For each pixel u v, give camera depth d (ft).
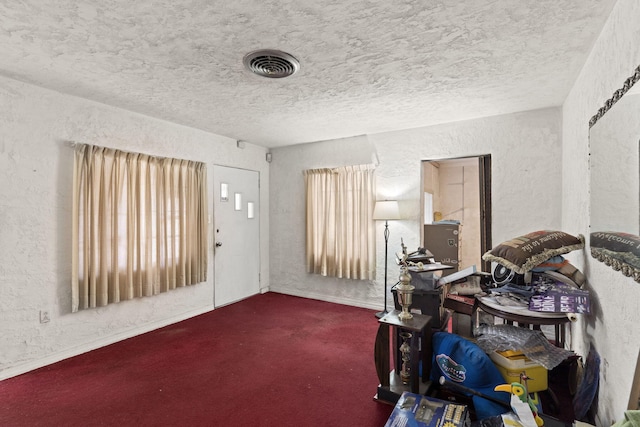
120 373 8.48
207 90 9.14
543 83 8.61
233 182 14.98
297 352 9.71
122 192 10.66
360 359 9.23
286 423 6.46
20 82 8.55
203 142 13.57
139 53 7.02
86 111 9.88
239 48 6.81
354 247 14.24
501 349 6.59
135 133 11.15
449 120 12.06
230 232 14.84
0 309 8.25
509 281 7.69
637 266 3.99
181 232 12.37
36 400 7.27
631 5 4.63
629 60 4.70
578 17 5.68
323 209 15.14
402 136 13.38
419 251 9.26
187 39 6.45
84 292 9.65
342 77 8.26
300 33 6.25
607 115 5.20
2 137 8.29
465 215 19.48
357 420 6.54
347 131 13.66
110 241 10.33
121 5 5.34
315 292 15.69
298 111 11.01
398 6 5.42
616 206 4.79
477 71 7.92
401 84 8.75
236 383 7.96
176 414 6.75
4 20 5.76
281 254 16.72
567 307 6.14
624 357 4.78
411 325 6.57
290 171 16.39
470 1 5.28
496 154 11.48
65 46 6.72
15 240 8.52
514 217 11.16
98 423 6.48
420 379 7.32
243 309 13.99
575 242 7.18
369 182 13.98
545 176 10.68
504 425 4.83
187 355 9.53
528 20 5.80
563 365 7.17
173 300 12.38
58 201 9.32
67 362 9.11
